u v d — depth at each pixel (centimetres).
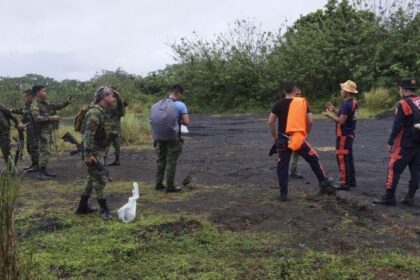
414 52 2159
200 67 2919
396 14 2339
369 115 1881
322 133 1498
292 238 561
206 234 570
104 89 639
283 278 454
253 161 1076
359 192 772
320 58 2381
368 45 2327
